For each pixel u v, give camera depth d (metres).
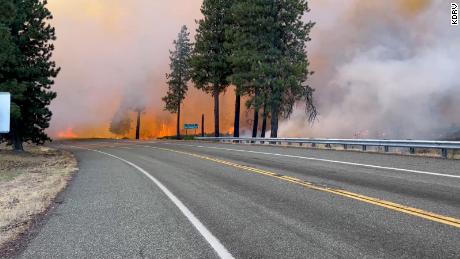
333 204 8.69
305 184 11.48
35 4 32.16
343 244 5.93
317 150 23.05
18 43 30.94
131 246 6.33
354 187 10.64
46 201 10.53
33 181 14.88
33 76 31.33
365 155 18.64
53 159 27.14
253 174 14.11
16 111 26.25
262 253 5.69
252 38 43.28
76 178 15.23
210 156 22.20
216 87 53.72
